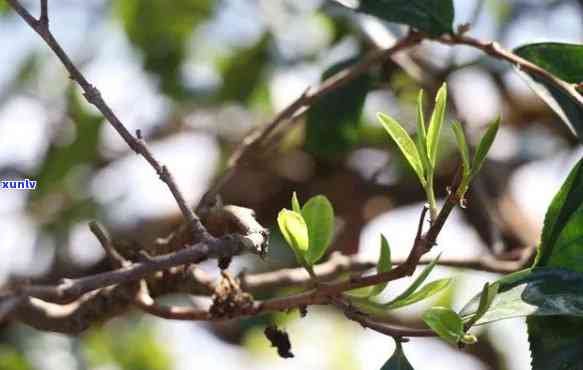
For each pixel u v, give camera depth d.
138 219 2.03
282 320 2.02
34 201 2.03
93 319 1.47
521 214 1.76
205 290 1.47
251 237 1.36
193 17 2.11
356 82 1.61
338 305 1.38
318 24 2.04
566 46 1.47
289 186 2.00
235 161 1.53
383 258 1.39
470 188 1.74
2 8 2.06
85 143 2.05
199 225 1.36
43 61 2.10
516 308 1.38
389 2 1.48
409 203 2.00
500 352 2.16
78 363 1.87
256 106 2.12
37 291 1.38
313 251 1.39
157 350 2.12
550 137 2.04
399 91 1.74
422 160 1.37
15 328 1.84
